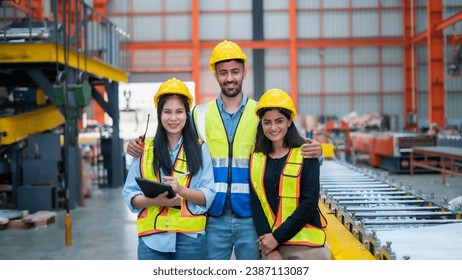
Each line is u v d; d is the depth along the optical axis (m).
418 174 14.74
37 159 9.20
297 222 2.80
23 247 6.71
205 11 24.81
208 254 3.24
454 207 3.87
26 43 8.08
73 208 9.56
